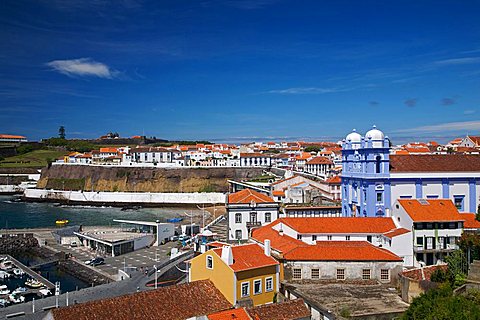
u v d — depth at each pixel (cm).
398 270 7031
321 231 8450
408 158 10819
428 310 4753
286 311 5534
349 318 5475
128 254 12712
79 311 5062
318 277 7038
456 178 10362
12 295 9044
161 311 5403
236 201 11494
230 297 6034
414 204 8531
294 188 15812
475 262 5709
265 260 6556
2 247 14000
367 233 8475
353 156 11431
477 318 4328
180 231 15850
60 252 12800
